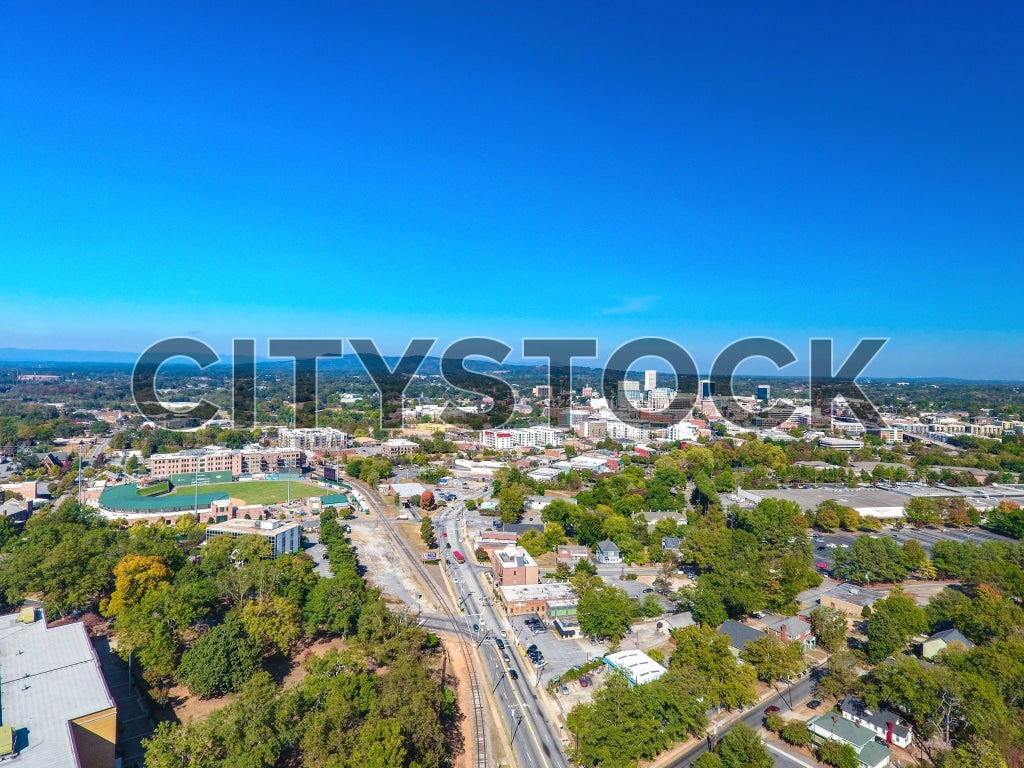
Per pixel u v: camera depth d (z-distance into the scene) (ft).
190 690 452.35
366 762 329.52
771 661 481.05
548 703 461.78
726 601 601.62
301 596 569.23
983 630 528.22
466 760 395.55
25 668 395.34
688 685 423.64
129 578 564.30
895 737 412.57
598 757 377.71
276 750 350.64
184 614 499.92
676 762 394.11
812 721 421.59
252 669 456.04
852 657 490.90
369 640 505.25
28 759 304.71
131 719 420.77
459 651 542.57
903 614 545.03
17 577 564.30
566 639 567.59
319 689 408.46
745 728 382.83
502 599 648.79
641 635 572.92
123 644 474.49
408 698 394.11
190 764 330.75
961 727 421.18
